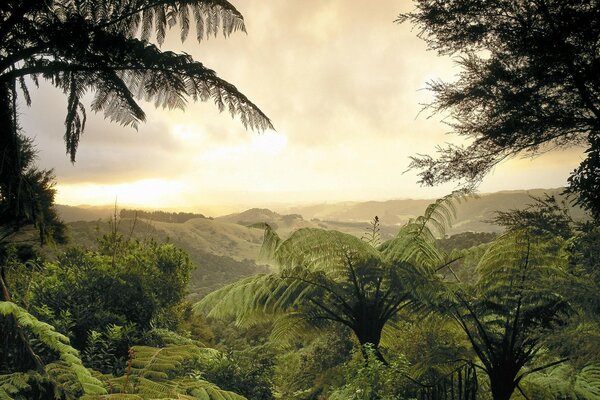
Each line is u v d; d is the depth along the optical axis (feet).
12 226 20.34
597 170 10.34
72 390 9.11
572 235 13.08
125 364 13.55
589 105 11.13
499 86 11.83
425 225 19.42
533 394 20.27
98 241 22.56
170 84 11.21
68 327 14.07
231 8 12.28
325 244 19.49
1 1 8.91
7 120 10.47
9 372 8.64
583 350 12.53
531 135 12.04
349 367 18.97
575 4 10.26
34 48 9.84
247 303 19.30
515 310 18.61
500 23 11.85
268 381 17.66
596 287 12.82
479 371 22.97
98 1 10.78
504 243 19.36
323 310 21.72
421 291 18.92
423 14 12.89
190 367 15.02
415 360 24.50
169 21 12.16
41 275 17.29
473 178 13.57
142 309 18.16
